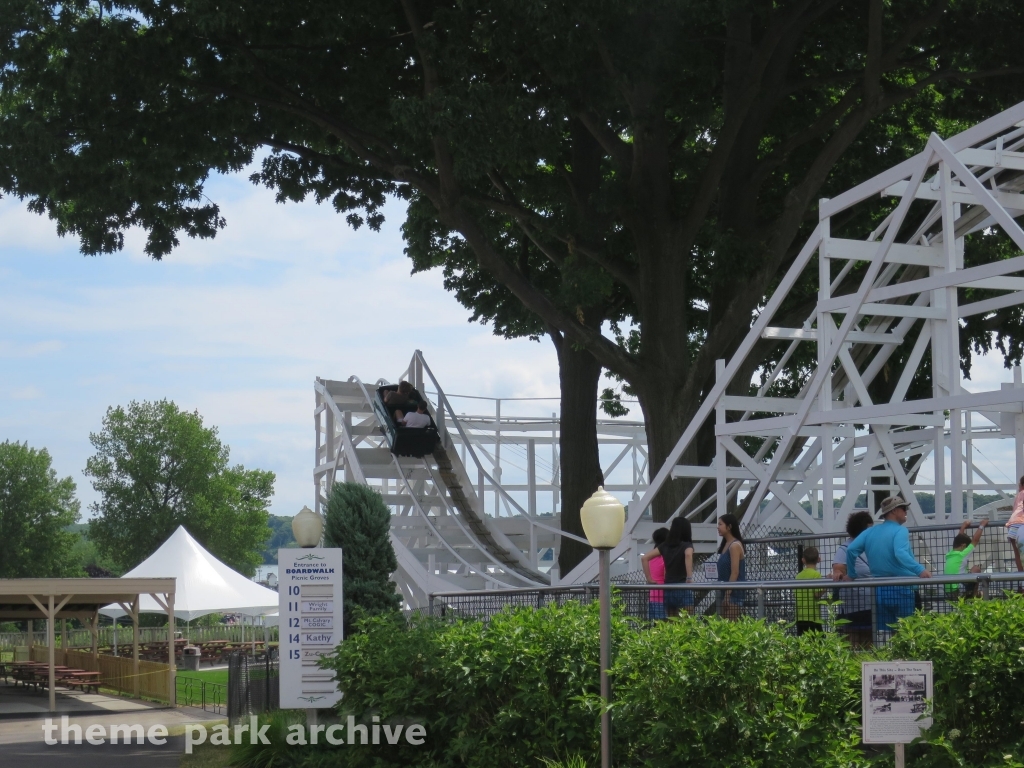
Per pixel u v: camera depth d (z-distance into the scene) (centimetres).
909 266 2238
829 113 2720
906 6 2712
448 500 3070
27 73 2375
